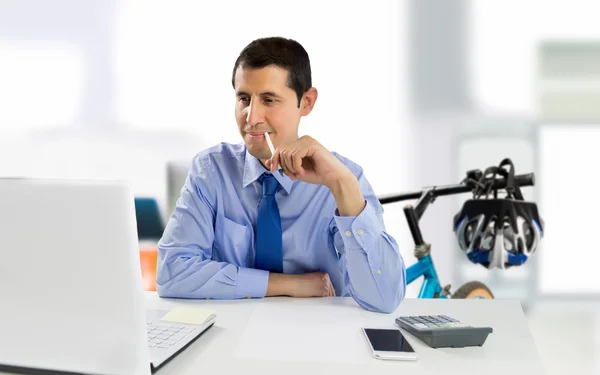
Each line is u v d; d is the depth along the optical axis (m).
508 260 3.01
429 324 1.05
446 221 3.19
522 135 3.21
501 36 3.21
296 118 1.41
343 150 3.30
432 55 3.24
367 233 1.23
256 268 1.52
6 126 3.52
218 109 3.37
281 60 1.35
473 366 0.91
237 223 1.53
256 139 1.38
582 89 3.23
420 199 3.20
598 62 3.21
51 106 3.48
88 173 3.46
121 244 0.73
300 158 1.25
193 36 3.36
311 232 1.53
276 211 1.50
